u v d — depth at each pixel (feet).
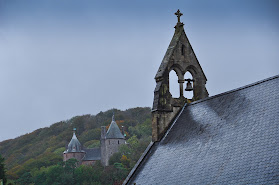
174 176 198.29
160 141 232.12
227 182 172.65
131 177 221.66
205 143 199.93
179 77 251.80
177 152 211.00
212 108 216.95
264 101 192.34
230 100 210.38
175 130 229.45
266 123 181.68
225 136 193.67
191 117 226.58
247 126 188.44
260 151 172.35
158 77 246.68
